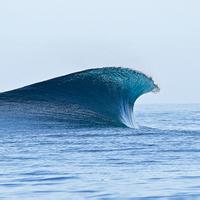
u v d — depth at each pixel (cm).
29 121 12131
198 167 6203
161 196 4597
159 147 8312
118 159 6969
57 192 4812
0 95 12325
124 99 12706
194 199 4491
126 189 4897
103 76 12344
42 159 7006
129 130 11394
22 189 4956
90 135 10344
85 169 6106
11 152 7812
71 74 12269
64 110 12269
